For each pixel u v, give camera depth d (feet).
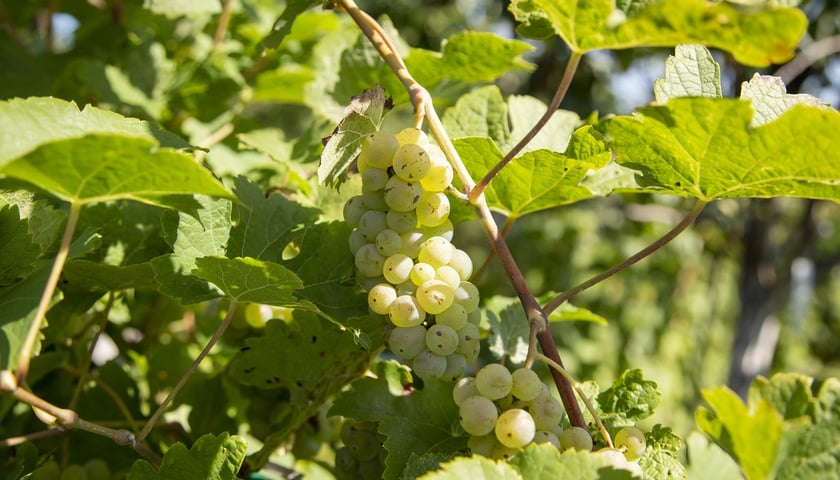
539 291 8.23
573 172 2.79
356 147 2.62
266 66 3.60
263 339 2.81
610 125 2.62
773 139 2.51
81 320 3.09
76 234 2.87
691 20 2.35
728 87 5.83
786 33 2.29
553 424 2.51
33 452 2.92
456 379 2.61
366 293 2.76
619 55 6.43
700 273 9.59
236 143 3.50
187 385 3.12
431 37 8.37
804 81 6.35
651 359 9.18
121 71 3.57
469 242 9.39
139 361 3.34
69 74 3.63
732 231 6.77
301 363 2.83
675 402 8.90
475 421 2.46
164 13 3.50
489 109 3.08
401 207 2.58
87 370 2.95
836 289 12.62
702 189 2.67
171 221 2.67
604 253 8.59
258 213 2.79
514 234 8.27
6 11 4.05
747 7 2.41
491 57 3.21
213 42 3.73
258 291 2.58
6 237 2.62
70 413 2.46
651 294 9.48
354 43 3.29
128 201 2.95
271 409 3.01
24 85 3.71
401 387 2.76
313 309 2.58
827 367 12.15
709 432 2.43
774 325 6.81
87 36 3.94
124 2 3.86
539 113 3.14
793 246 6.68
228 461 2.58
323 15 3.76
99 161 2.35
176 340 3.30
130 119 2.60
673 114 2.53
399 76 2.73
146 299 3.22
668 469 2.63
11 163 2.31
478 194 2.62
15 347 2.38
